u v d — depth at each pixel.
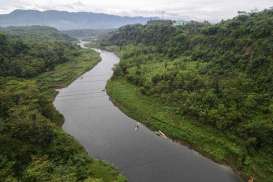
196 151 60.97
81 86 110.56
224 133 62.22
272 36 86.19
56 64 138.12
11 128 53.62
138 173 52.62
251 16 125.81
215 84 77.56
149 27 192.88
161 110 78.69
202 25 171.25
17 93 71.62
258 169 51.81
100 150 60.62
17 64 108.81
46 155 50.94
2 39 124.00
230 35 106.12
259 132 55.97
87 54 180.88
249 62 83.44
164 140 65.94
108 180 48.69
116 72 117.00
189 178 51.41
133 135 68.44
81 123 74.88
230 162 55.69
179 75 91.62
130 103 86.94
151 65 118.44
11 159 48.84
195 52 112.94
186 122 70.31
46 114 70.81
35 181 44.91
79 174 47.97
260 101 66.19
